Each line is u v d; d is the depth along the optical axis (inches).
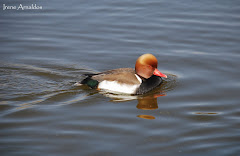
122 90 448.8
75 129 357.1
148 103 422.3
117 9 713.0
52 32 626.8
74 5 735.1
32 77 486.0
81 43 592.7
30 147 323.6
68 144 330.0
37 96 431.2
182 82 475.5
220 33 611.8
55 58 548.1
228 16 669.9
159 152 319.0
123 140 338.0
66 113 390.9
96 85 454.6
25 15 684.7
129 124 369.1
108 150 321.4
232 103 413.4
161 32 623.2
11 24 649.0
